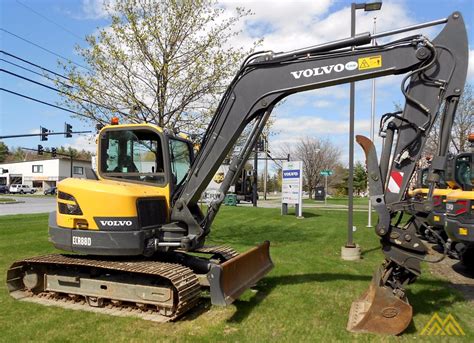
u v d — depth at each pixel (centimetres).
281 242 1213
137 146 655
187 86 1093
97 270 625
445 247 530
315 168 5131
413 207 530
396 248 539
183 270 577
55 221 645
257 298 654
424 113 539
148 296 575
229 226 1616
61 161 7344
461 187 1012
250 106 603
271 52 595
